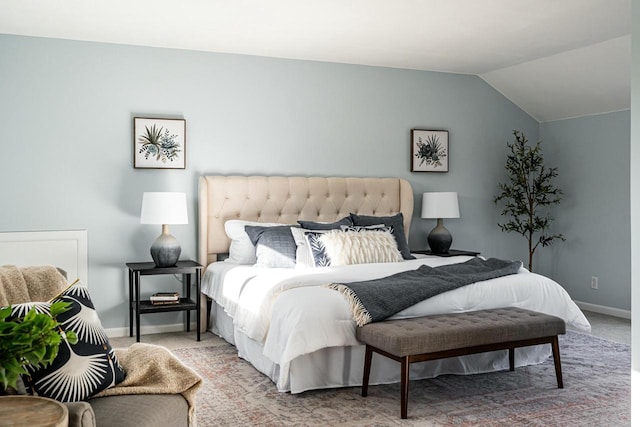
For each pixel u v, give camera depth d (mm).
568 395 3574
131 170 5203
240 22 4547
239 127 5566
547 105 6543
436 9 4238
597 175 6277
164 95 5297
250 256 5098
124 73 5160
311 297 3580
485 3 4113
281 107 5727
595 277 6340
